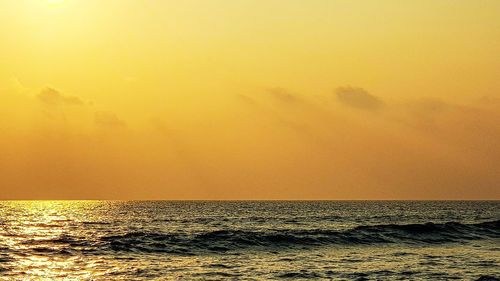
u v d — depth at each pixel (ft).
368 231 202.59
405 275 122.83
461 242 192.24
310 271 127.54
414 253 161.58
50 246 160.97
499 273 125.08
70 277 119.65
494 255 157.38
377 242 185.57
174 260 143.02
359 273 124.98
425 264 139.03
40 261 138.62
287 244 175.11
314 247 172.55
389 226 213.05
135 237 176.76
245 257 150.41
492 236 207.00
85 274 122.72
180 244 167.32
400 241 189.98
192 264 136.87
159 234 184.75
